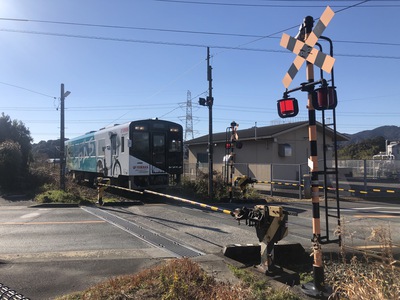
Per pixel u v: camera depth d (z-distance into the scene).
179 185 18.83
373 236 4.60
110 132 19.73
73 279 5.61
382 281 3.57
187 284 4.48
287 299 4.41
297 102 5.40
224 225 10.70
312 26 5.18
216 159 32.22
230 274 5.36
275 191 21.48
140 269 6.15
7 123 25.67
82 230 9.86
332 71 4.88
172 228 10.22
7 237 8.95
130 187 17.20
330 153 27.42
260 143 26.52
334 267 5.29
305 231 10.00
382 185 25.55
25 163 24.48
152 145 17.81
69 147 29.66
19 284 5.37
